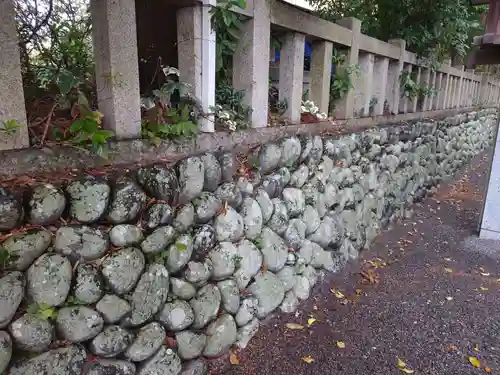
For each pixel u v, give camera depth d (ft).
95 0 4.89
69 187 4.45
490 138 34.83
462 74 22.89
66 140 4.72
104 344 4.85
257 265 7.48
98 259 4.75
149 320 5.42
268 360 7.01
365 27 15.28
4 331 4.02
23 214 4.04
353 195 11.17
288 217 8.41
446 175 21.59
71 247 4.45
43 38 5.77
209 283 6.51
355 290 9.75
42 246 4.19
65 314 4.47
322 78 9.89
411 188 16.21
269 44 7.94
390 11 15.10
